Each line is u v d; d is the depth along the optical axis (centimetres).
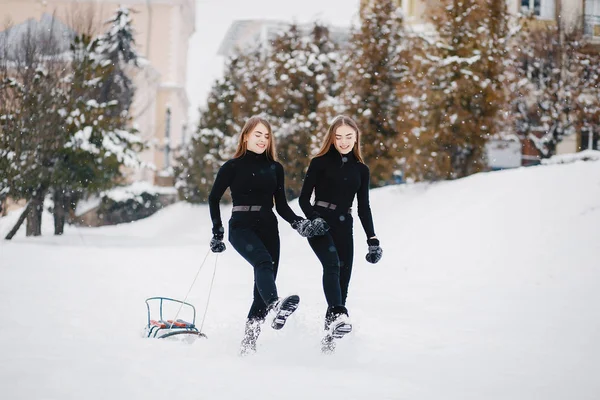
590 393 452
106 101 2866
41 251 1551
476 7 1881
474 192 1507
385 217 1670
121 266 1280
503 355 573
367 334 654
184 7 5678
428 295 959
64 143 2352
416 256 1304
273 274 530
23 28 2517
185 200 4044
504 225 1268
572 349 608
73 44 2434
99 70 2464
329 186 578
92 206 3803
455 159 1864
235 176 556
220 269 1299
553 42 2420
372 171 2250
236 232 546
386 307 849
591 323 741
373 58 2297
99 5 3941
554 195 1312
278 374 461
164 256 1553
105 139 2564
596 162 1439
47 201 3344
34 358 484
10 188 2284
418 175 1858
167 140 5297
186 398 393
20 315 686
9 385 407
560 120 2408
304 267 1366
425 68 1908
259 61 3459
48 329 613
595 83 2370
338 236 575
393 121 2264
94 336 587
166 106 5388
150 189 4050
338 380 453
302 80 2912
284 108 2912
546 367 531
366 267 1294
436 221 1446
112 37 3838
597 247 1094
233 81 3797
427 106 1869
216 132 3744
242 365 485
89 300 816
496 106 1856
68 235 2838
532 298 916
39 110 2273
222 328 646
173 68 5522
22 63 2295
